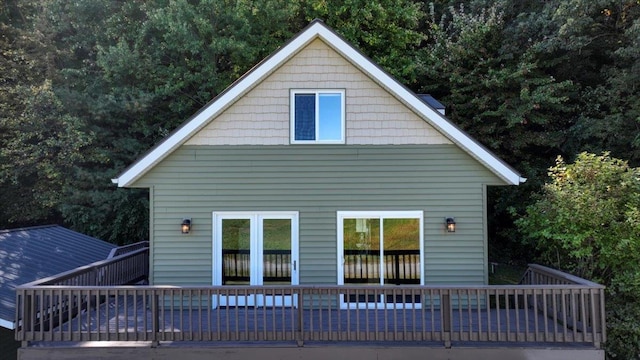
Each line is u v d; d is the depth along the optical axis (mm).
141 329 6727
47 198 14078
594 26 13312
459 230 8344
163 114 15305
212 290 6453
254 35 15547
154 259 8359
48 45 14758
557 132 14312
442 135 8398
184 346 6375
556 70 14859
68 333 6395
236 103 8477
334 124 8484
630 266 7750
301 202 8422
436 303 8305
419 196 8391
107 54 14016
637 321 7660
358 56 8242
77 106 13891
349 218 8438
